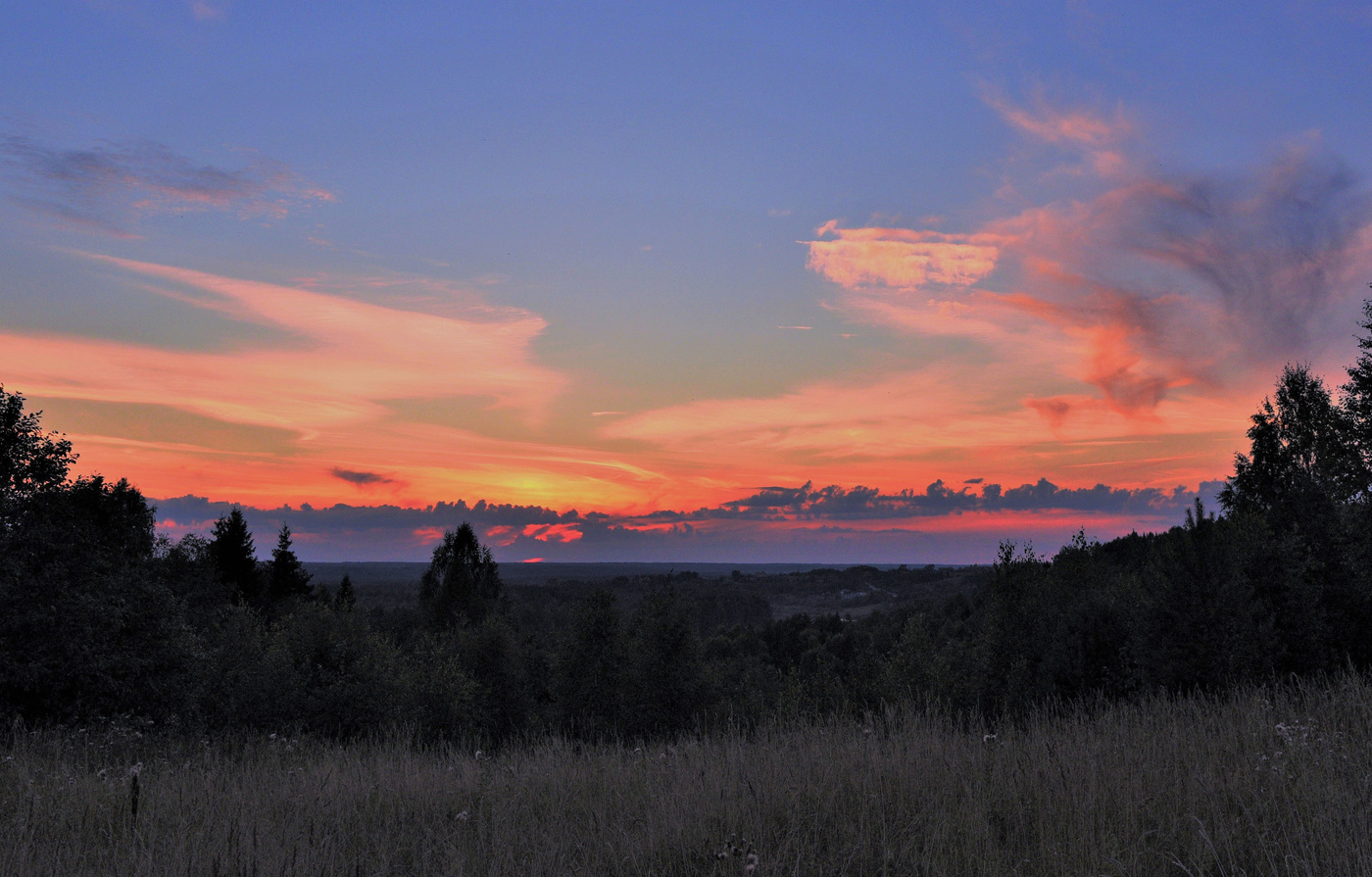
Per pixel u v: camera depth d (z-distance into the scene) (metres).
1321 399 27.62
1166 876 4.73
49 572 18.52
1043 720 9.80
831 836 5.74
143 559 22.62
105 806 7.36
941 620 49.19
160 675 20.23
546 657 31.48
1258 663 13.00
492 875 5.34
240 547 63.81
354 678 21.34
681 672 24.38
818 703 22.95
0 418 18.72
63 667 18.05
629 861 5.52
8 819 6.87
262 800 7.64
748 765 7.61
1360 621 14.35
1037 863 5.01
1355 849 4.54
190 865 5.32
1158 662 13.70
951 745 8.19
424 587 61.03
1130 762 6.69
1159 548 14.95
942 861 5.06
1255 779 6.06
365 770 9.22
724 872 5.11
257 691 20.20
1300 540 15.59
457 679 23.98
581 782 8.18
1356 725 7.49
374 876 5.50
